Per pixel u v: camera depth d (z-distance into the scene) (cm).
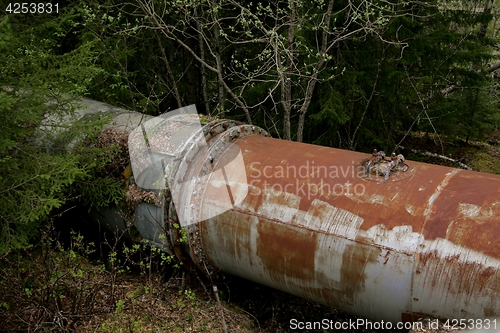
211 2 801
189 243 468
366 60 905
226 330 436
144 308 481
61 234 612
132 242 544
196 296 523
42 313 427
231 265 472
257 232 424
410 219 358
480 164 1211
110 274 490
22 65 482
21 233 445
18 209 430
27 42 652
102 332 441
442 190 370
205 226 460
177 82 984
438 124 1098
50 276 458
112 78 855
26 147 475
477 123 1184
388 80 920
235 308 537
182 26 945
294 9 719
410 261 346
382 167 406
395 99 971
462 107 1105
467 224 338
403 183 389
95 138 536
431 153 1243
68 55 517
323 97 904
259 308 564
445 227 343
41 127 543
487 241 324
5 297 442
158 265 560
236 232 438
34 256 520
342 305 412
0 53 484
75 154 508
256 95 955
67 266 489
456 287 330
